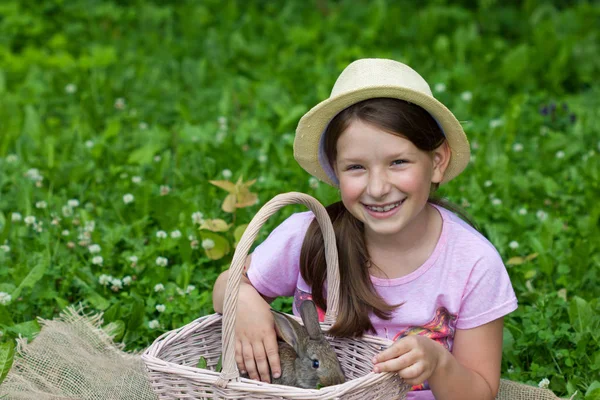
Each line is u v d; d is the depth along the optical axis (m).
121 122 6.91
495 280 3.41
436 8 9.35
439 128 3.31
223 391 2.98
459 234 3.48
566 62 8.04
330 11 10.12
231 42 8.59
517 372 3.89
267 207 3.13
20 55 8.67
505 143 6.37
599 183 5.56
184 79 7.84
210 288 4.48
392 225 3.24
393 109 3.15
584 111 7.13
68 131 6.54
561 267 4.64
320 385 3.29
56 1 9.70
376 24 9.22
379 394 3.03
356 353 3.48
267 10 9.96
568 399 3.54
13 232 4.90
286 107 7.09
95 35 9.07
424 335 3.45
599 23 9.32
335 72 8.01
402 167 3.20
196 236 4.78
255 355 3.38
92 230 4.81
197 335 3.54
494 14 9.52
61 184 5.60
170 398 3.10
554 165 6.05
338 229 3.53
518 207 5.47
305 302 3.42
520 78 7.79
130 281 4.44
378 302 3.44
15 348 3.81
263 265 3.63
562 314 4.24
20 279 4.29
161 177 5.69
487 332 3.43
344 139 3.21
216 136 6.47
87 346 3.87
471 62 8.38
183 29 9.12
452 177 3.54
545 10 9.48
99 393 3.63
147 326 4.13
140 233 4.94
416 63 8.41
